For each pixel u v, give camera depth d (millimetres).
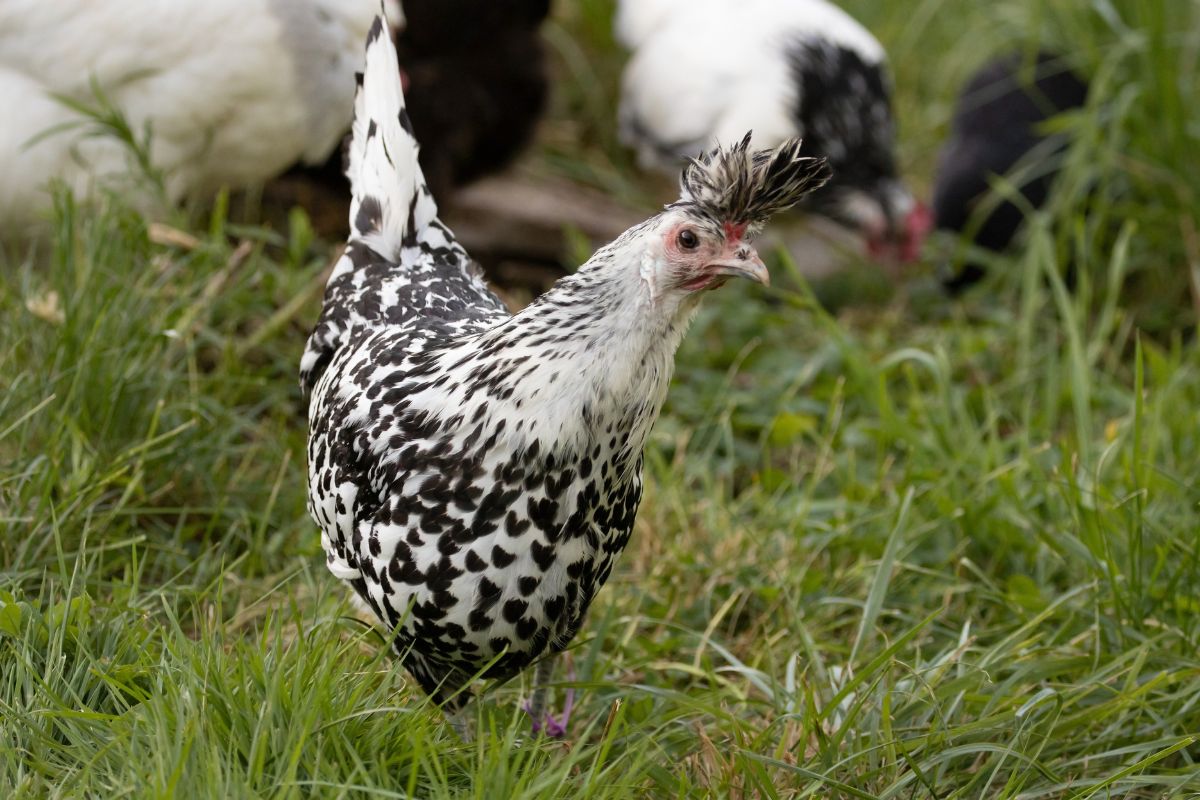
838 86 10422
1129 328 9242
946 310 10039
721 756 4633
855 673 5219
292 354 7047
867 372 7336
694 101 10430
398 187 5211
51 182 6691
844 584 6238
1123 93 9336
